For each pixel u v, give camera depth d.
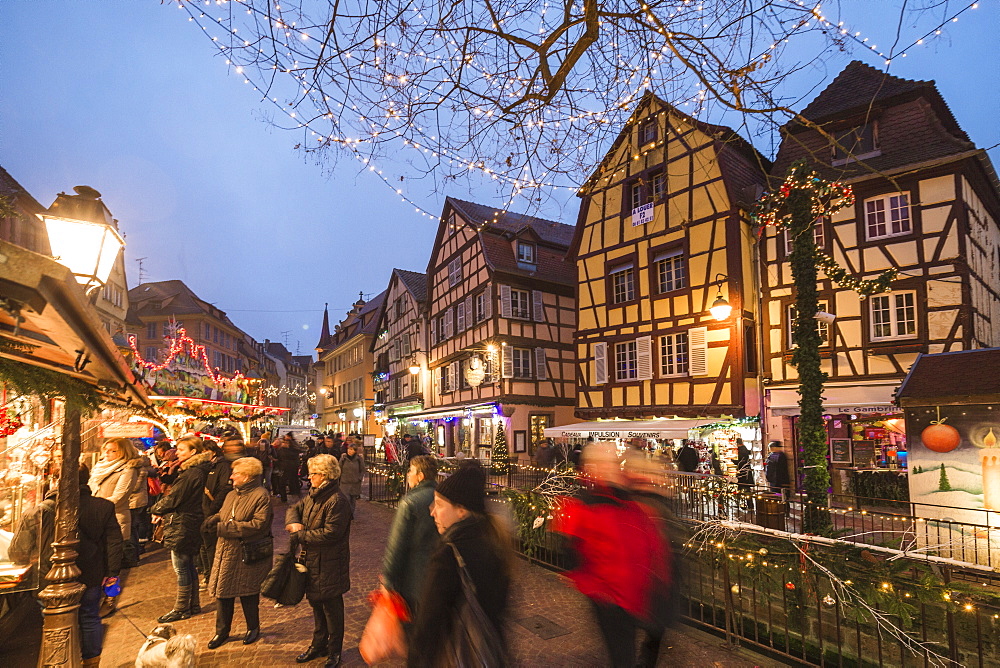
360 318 47.25
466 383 25.69
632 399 18.48
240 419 14.97
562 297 25.39
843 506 11.74
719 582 5.91
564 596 6.03
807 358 7.60
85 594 4.17
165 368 10.97
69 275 1.48
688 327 16.98
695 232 16.92
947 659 4.38
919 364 8.47
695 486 8.66
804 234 7.75
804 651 4.71
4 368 2.58
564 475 7.66
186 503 5.52
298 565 4.23
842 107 14.53
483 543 2.39
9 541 4.42
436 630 2.17
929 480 7.74
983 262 14.25
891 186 13.47
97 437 8.37
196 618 5.48
